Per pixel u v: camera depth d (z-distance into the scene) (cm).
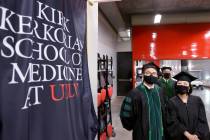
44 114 124
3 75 99
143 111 255
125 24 1019
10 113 100
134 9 782
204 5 739
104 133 475
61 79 141
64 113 141
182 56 827
